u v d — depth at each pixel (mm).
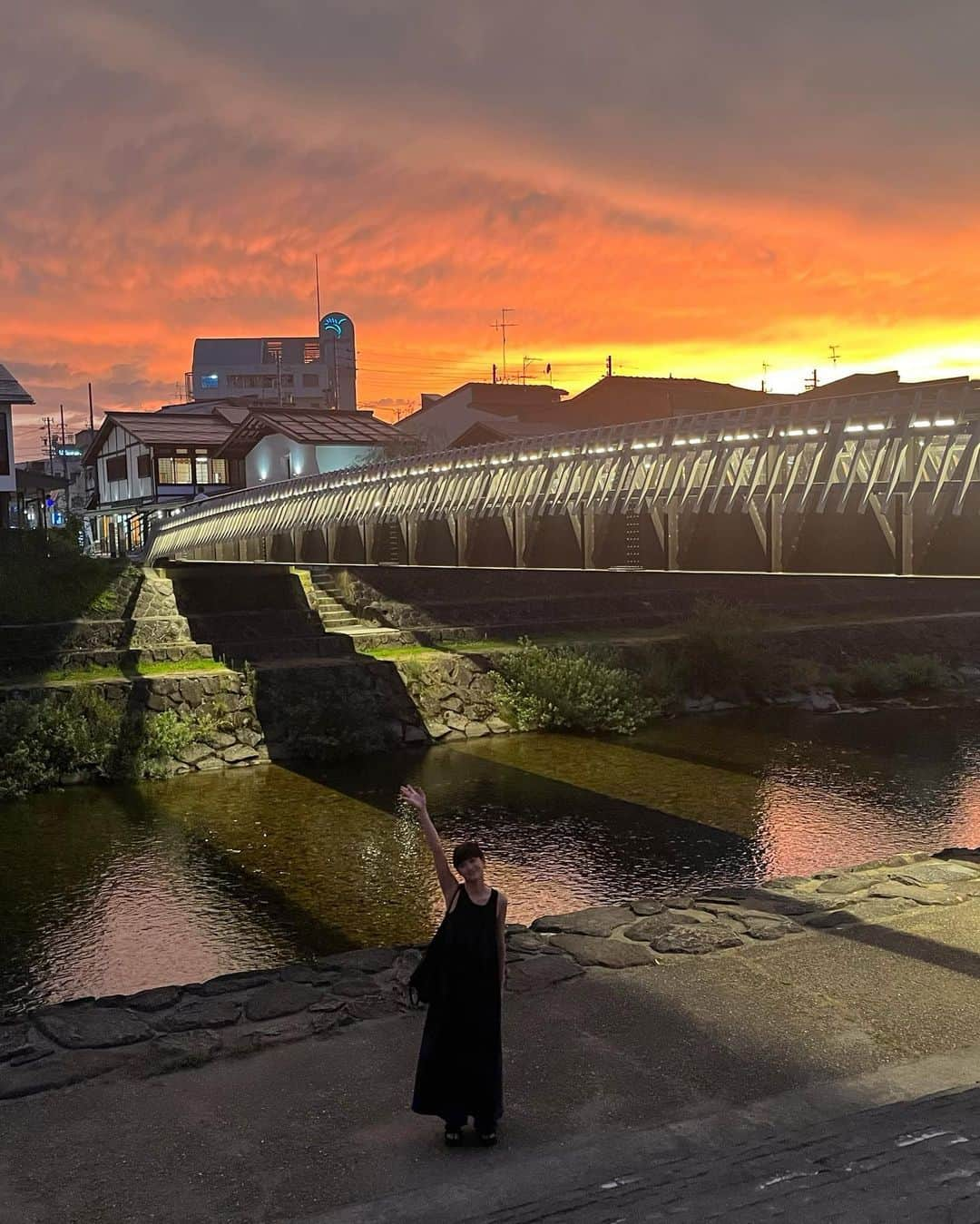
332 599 39844
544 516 17781
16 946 15289
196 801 23609
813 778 24766
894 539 12016
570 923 9477
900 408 12094
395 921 16156
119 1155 5520
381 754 28359
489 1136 5422
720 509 14352
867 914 9438
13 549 35031
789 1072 6258
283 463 52125
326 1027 7277
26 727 25438
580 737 30234
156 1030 7301
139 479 58281
